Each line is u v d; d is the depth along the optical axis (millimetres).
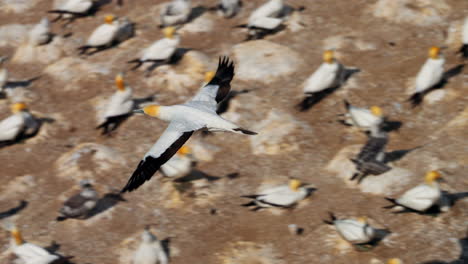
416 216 16125
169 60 22828
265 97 21422
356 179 17609
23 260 16016
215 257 16016
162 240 16688
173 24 25234
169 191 18078
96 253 16578
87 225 17484
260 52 22828
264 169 18797
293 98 21297
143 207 17844
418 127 19547
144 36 25172
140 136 20531
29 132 20969
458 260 14914
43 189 18938
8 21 27594
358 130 19578
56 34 26109
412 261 15078
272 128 19859
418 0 24406
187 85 22297
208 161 19312
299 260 15641
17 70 24703
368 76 21719
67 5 26672
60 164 19469
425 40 23125
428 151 17969
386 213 16438
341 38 23672
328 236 16000
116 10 27156
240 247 16188
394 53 22766
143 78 22859
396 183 17156
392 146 19062
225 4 25391
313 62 22828
